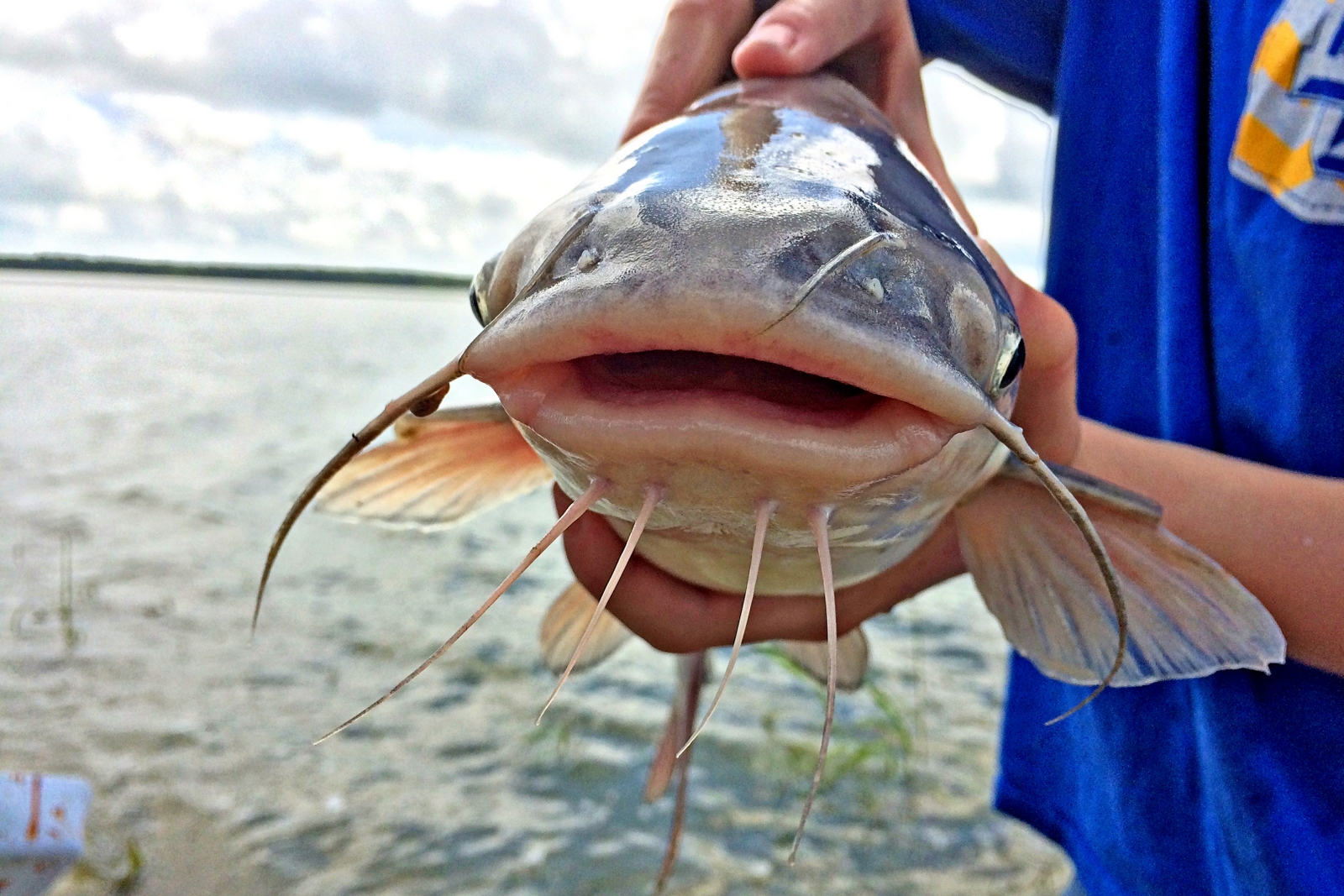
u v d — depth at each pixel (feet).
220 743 2.04
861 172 0.62
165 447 6.19
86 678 2.34
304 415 8.15
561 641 1.29
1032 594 0.85
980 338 0.59
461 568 3.50
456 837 1.74
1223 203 0.76
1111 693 0.86
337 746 2.05
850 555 0.68
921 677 2.50
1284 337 0.71
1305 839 0.69
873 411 0.52
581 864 1.68
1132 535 0.75
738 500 0.54
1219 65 0.77
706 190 0.54
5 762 1.90
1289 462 0.72
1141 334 0.86
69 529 3.85
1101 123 0.88
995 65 1.00
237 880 1.60
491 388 0.54
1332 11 0.67
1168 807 0.82
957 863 1.69
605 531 0.80
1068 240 0.92
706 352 0.54
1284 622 0.70
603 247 0.51
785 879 1.64
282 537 0.62
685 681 1.23
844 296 0.50
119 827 1.72
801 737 2.13
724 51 0.80
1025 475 0.78
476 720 2.20
